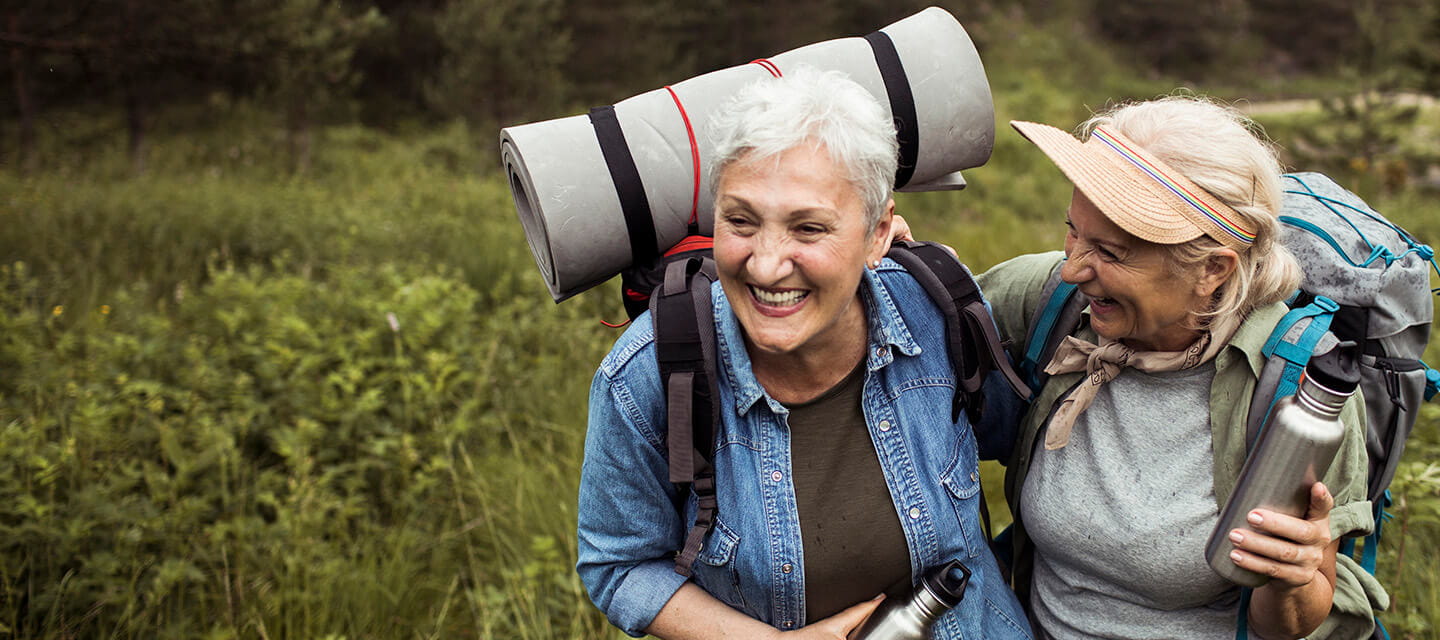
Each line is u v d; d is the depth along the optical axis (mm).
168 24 7070
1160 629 1549
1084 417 1562
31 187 8766
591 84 20609
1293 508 1227
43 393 3902
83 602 2805
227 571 2893
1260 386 1390
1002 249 9289
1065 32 34219
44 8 6820
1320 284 1556
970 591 1578
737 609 1565
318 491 3471
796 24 22688
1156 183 1312
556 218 1533
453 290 5961
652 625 1539
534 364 4895
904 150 1637
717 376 1451
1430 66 17406
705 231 1624
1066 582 1630
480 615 3104
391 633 2967
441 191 11805
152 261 6734
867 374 1444
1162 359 1448
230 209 7918
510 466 3789
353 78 15484
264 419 3881
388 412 4168
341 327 4867
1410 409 1582
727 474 1461
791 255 1205
